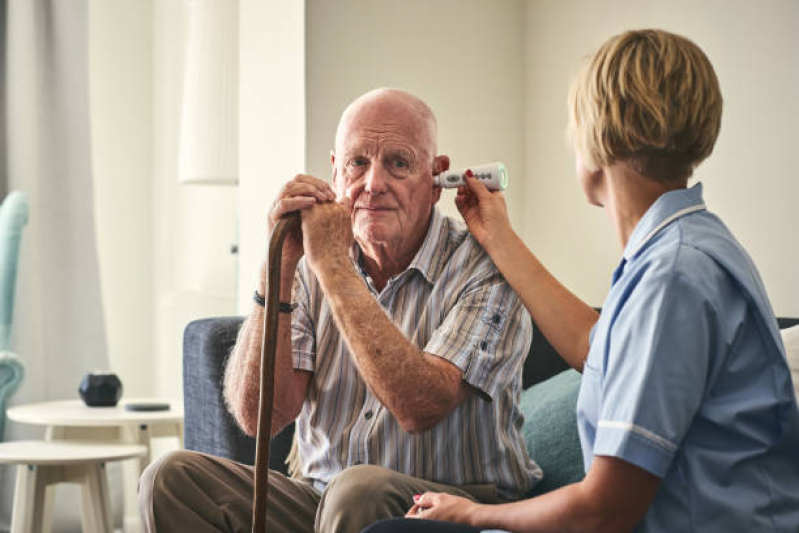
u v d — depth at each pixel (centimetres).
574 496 92
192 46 282
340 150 148
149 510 135
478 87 248
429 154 147
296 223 136
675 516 90
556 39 245
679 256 91
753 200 197
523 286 140
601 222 229
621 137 98
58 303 372
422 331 147
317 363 151
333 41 226
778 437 91
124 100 404
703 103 97
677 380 87
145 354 407
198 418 192
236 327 189
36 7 374
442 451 144
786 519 91
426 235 151
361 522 124
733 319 90
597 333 98
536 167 251
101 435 292
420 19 238
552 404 174
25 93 370
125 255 404
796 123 188
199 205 374
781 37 191
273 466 182
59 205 374
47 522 262
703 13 207
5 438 359
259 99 258
